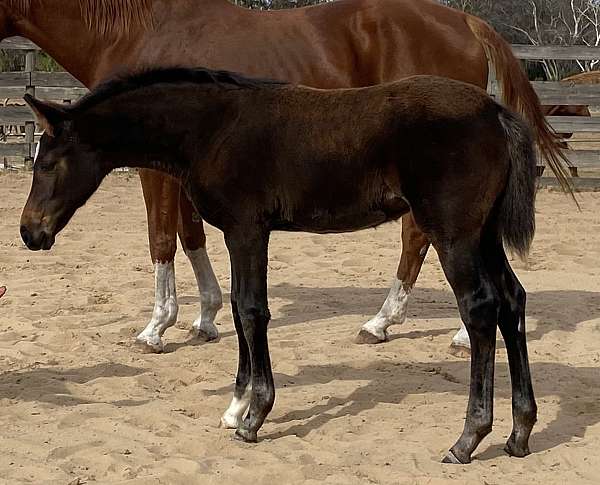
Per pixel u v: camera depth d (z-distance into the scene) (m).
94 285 7.62
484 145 3.76
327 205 4.00
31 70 13.15
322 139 3.94
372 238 9.84
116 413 4.52
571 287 7.54
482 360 3.82
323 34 5.82
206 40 5.71
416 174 3.78
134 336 6.12
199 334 6.03
